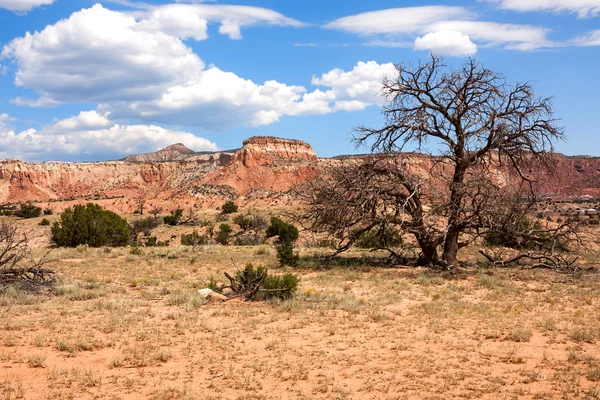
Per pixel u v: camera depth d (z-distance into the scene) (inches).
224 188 6584.6
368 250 1218.0
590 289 661.9
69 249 1267.2
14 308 508.7
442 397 281.7
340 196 880.3
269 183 6796.3
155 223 2682.1
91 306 523.2
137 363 336.8
